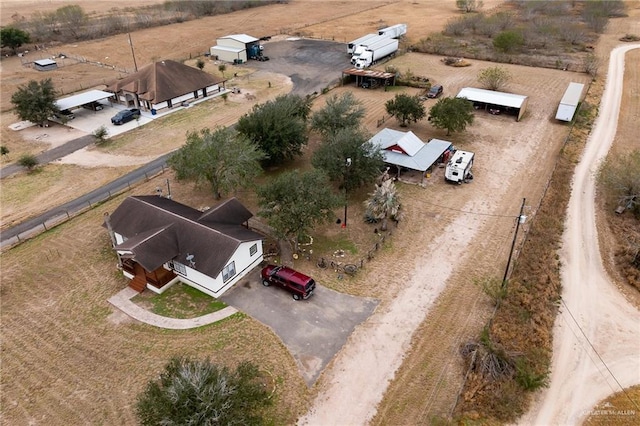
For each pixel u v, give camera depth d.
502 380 25.28
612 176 42.22
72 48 99.19
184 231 32.91
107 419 23.70
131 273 33.25
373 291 32.25
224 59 88.62
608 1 128.88
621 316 30.38
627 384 25.67
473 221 40.06
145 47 100.06
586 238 38.03
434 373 26.05
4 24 118.31
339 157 41.41
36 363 27.02
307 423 23.44
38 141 56.25
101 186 46.22
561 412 24.17
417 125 60.19
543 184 45.91
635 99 67.94
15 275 34.25
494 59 87.94
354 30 113.25
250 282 33.22
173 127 59.75
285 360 26.88
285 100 51.97
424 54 93.31
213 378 20.94
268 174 48.09
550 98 68.81
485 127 59.34
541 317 29.80
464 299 31.42
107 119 62.75
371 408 24.16
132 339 28.47
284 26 118.69
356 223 40.03
